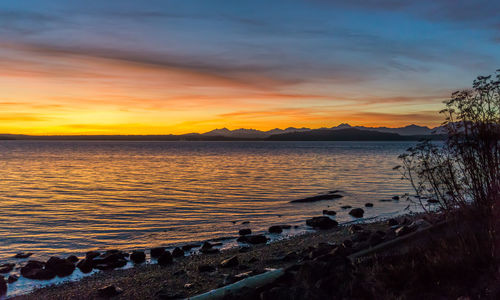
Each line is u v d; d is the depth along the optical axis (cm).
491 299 454
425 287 529
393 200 2983
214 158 11675
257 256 1227
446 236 686
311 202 3019
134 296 881
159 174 6119
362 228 1631
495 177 637
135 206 2992
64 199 3409
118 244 1833
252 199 3275
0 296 1120
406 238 744
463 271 535
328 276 603
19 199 3419
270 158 11288
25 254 1655
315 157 11581
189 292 843
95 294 936
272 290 586
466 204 696
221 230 2081
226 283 809
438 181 720
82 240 1925
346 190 3731
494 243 563
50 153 15988
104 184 4678
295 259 1072
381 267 615
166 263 1372
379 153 14662
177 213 2666
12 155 13750
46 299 972
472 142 659
